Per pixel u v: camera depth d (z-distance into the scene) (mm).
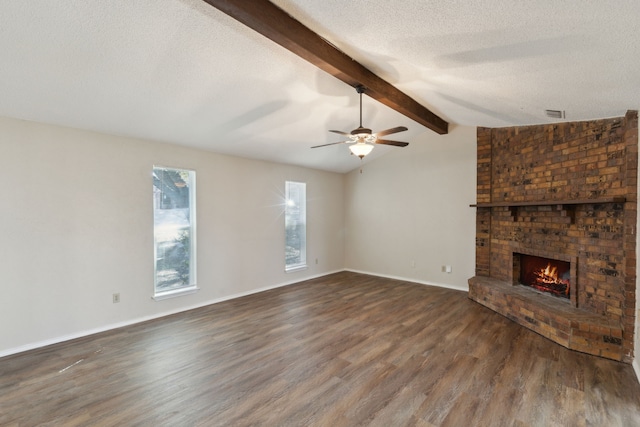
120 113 3244
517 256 4430
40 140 3195
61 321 3332
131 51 2340
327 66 2584
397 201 6211
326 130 4543
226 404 2248
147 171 3971
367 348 3150
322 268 6625
